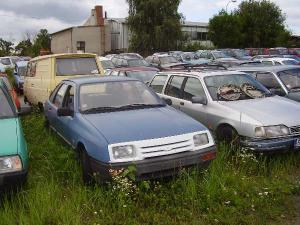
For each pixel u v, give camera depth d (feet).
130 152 18.11
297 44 176.24
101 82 24.17
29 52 176.86
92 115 21.65
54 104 27.45
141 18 158.10
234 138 23.00
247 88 26.53
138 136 18.54
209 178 18.92
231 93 25.79
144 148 18.21
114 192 17.56
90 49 184.96
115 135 18.62
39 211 16.44
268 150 21.76
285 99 26.27
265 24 172.96
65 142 24.11
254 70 33.81
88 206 17.20
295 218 16.61
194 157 18.92
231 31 168.86
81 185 19.62
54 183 19.36
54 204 17.04
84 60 39.22
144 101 23.38
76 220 15.87
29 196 17.65
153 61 93.81
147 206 17.44
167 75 30.53
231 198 17.71
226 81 27.12
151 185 18.49
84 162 19.70
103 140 18.45
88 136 19.49
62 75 37.83
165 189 18.26
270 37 174.29
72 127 21.89
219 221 16.24
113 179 17.74
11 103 21.74
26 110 22.88
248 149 22.07
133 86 24.34
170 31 156.15
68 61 38.55
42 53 121.70
